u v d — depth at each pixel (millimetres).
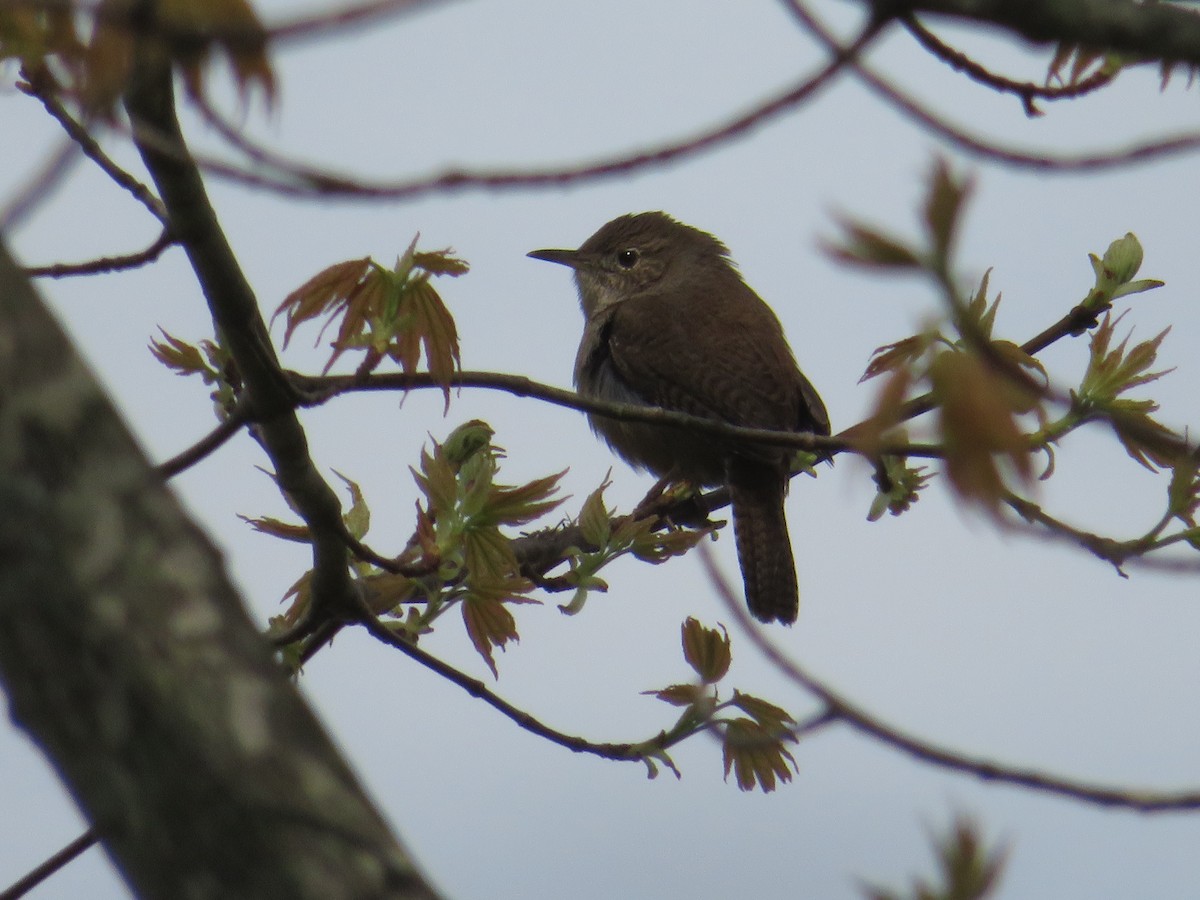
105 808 3359
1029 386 3076
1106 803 4469
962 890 3053
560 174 4102
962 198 2729
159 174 6008
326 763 3436
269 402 6668
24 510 3354
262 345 6582
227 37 3508
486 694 7262
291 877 3297
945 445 3033
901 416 3064
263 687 3432
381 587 7512
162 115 5766
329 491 6977
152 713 3326
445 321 6871
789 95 3992
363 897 3320
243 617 3506
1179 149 3963
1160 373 6570
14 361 3422
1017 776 4457
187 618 3402
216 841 3305
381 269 6758
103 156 6340
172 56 3602
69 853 6086
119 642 3340
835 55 3832
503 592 7293
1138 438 3982
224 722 3352
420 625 7430
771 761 6980
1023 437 3000
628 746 7137
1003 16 3764
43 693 3365
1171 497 6301
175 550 3459
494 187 4156
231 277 6395
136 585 3387
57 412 3422
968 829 3084
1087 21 3764
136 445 3533
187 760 3320
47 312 3527
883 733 4523
